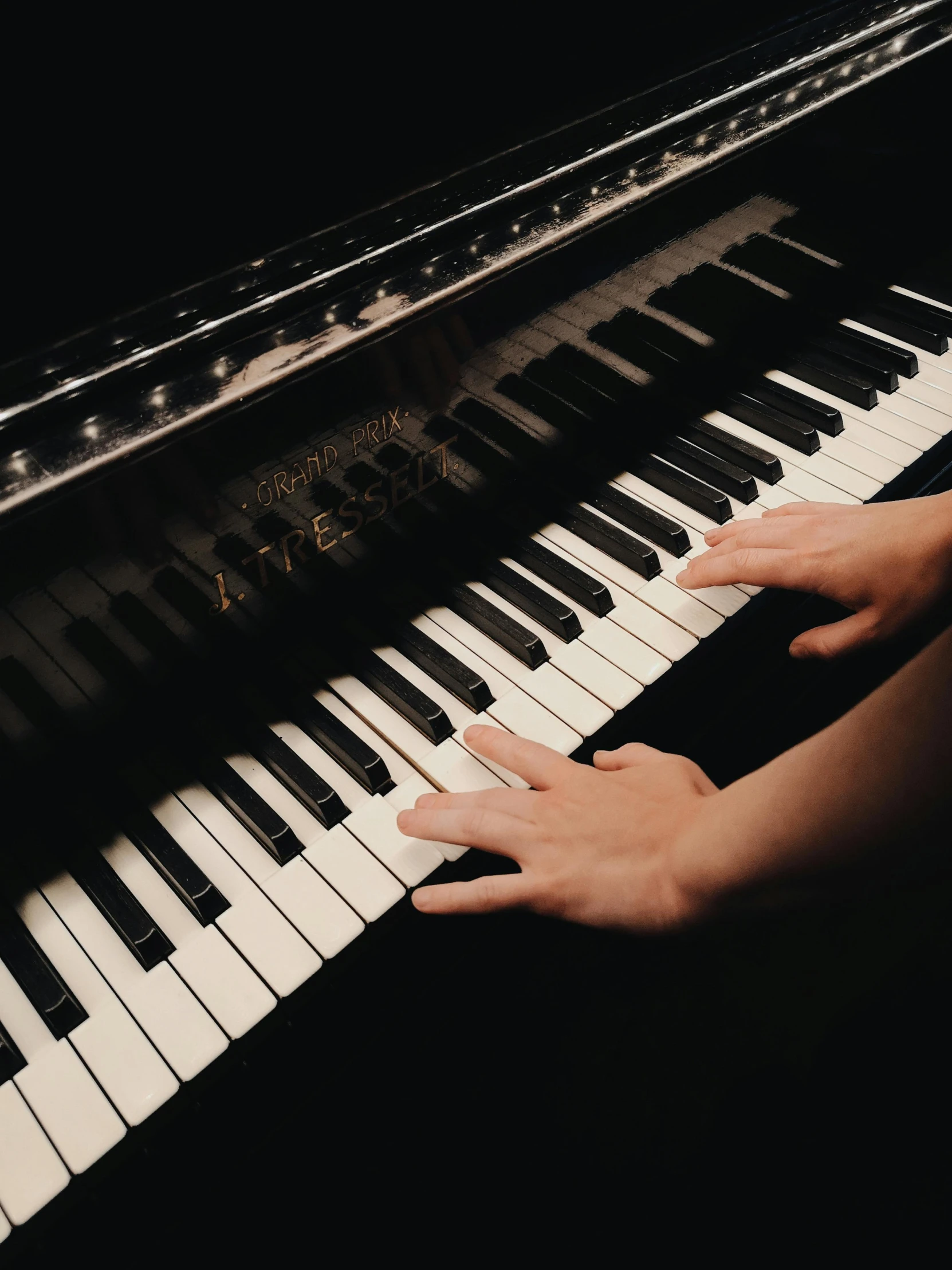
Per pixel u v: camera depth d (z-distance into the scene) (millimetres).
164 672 515
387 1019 570
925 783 365
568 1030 912
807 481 679
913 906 982
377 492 546
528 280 544
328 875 506
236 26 446
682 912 449
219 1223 561
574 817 489
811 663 853
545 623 601
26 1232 436
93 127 426
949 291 798
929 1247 691
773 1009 916
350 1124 658
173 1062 457
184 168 453
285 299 475
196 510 473
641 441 684
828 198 692
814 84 644
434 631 595
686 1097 860
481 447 584
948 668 355
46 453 421
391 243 503
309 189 494
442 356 528
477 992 674
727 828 428
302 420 487
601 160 564
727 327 693
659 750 707
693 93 610
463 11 516
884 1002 732
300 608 554
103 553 454
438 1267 764
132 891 498
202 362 457
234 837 519
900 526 567
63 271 436
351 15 477
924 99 708
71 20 408
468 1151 835
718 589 621
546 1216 793
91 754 514
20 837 503
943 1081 717
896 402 733
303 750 549
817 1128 754
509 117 558
